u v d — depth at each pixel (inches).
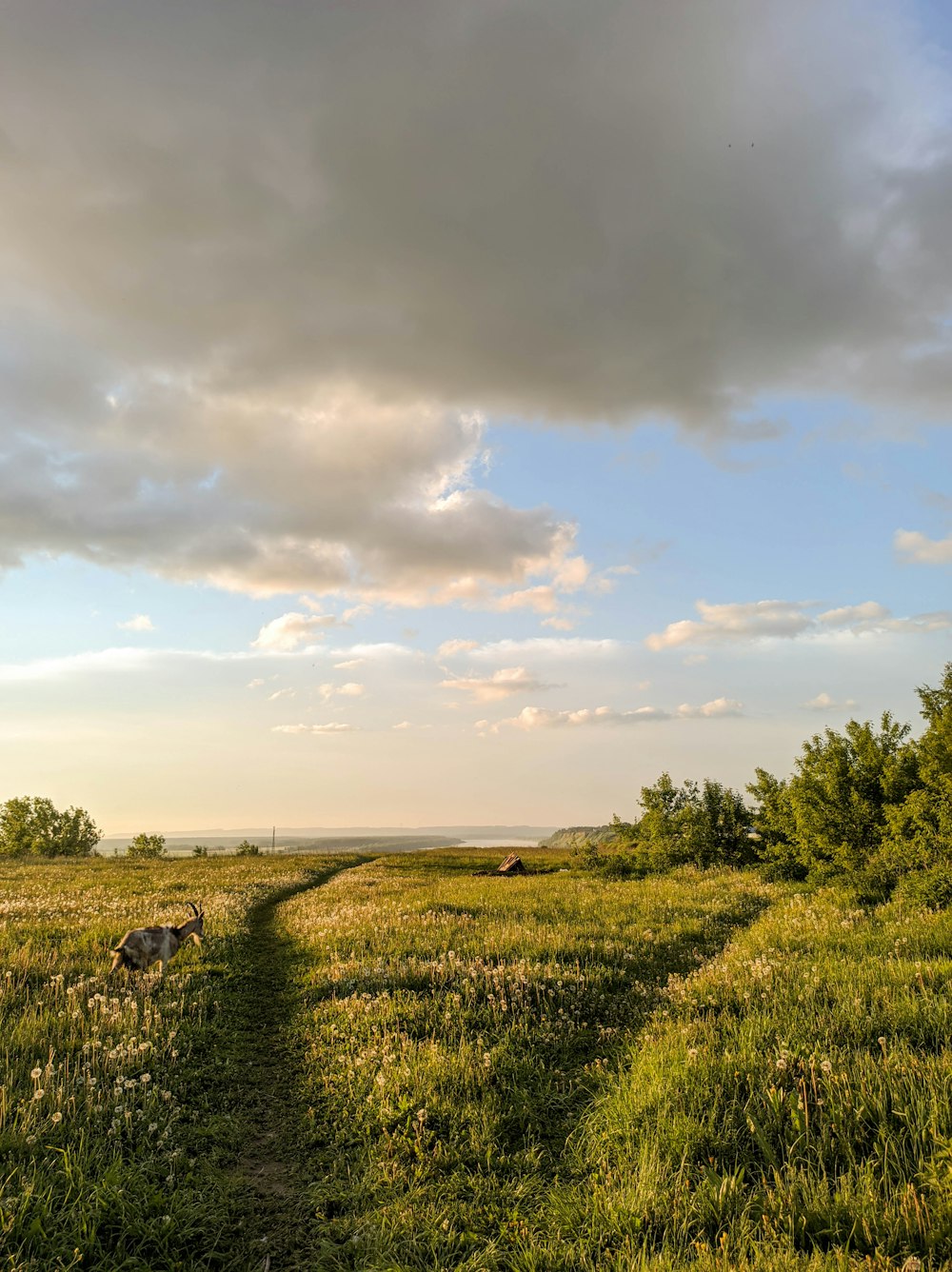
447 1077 301.9
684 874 1193.4
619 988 451.5
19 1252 182.4
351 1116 284.5
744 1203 201.8
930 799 789.9
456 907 809.5
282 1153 265.1
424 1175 236.8
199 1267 193.8
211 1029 387.5
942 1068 253.3
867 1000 353.1
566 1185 228.1
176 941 534.3
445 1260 195.5
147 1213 210.7
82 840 2901.1
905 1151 213.9
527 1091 295.6
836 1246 178.2
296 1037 387.2
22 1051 314.5
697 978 439.5
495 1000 410.0
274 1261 201.3
